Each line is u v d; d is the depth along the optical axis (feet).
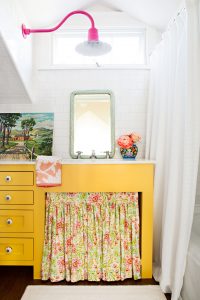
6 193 6.41
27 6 6.75
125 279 6.54
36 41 8.07
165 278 5.86
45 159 6.12
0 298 5.76
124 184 6.40
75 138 8.00
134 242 6.46
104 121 8.03
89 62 8.36
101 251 6.49
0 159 7.97
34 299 5.72
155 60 7.48
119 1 7.60
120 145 7.37
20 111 8.09
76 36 8.48
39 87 8.09
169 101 6.30
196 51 5.12
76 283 6.36
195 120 5.15
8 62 6.40
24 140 8.00
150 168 6.44
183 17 5.66
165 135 6.64
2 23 5.49
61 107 8.11
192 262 5.21
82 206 6.44
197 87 5.11
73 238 6.34
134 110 8.10
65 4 7.25
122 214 6.47
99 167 6.37
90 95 8.09
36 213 6.39
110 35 8.45
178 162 5.69
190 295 5.24
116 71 8.09
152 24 7.97
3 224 6.43
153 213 6.79
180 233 5.38
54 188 6.34
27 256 6.43
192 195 5.27
